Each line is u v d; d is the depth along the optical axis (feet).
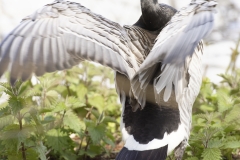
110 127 46.88
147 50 33.71
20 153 35.17
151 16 36.83
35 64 27.55
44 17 30.99
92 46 30.58
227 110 41.27
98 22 32.07
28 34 29.30
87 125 39.42
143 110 33.47
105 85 51.72
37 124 34.86
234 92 47.21
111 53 30.73
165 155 32.35
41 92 42.37
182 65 30.91
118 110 48.67
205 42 67.77
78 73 49.42
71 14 31.81
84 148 41.22
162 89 31.55
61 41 30.12
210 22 27.53
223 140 36.81
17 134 34.01
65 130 38.11
